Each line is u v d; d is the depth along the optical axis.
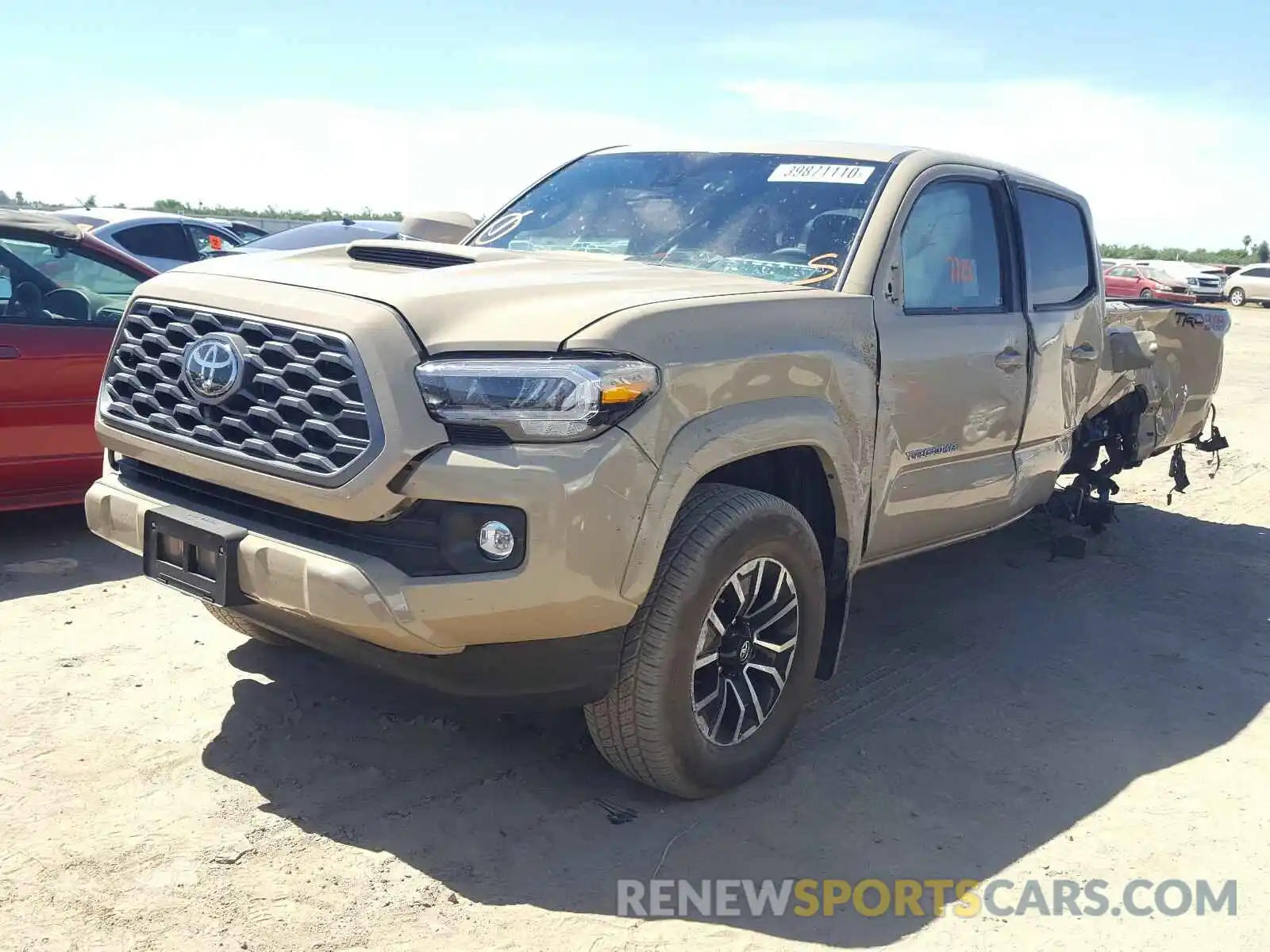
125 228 11.72
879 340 3.89
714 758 3.42
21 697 3.88
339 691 4.08
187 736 3.68
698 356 3.15
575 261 3.81
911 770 3.80
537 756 3.70
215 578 3.13
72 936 2.67
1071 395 5.30
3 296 5.34
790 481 3.77
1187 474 9.08
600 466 2.90
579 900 2.96
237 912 2.80
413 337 2.93
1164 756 4.04
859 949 2.85
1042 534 6.90
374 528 2.95
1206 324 7.00
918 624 5.28
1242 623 5.59
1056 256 5.23
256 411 3.07
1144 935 2.97
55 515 6.10
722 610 3.42
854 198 4.20
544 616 2.93
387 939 2.74
